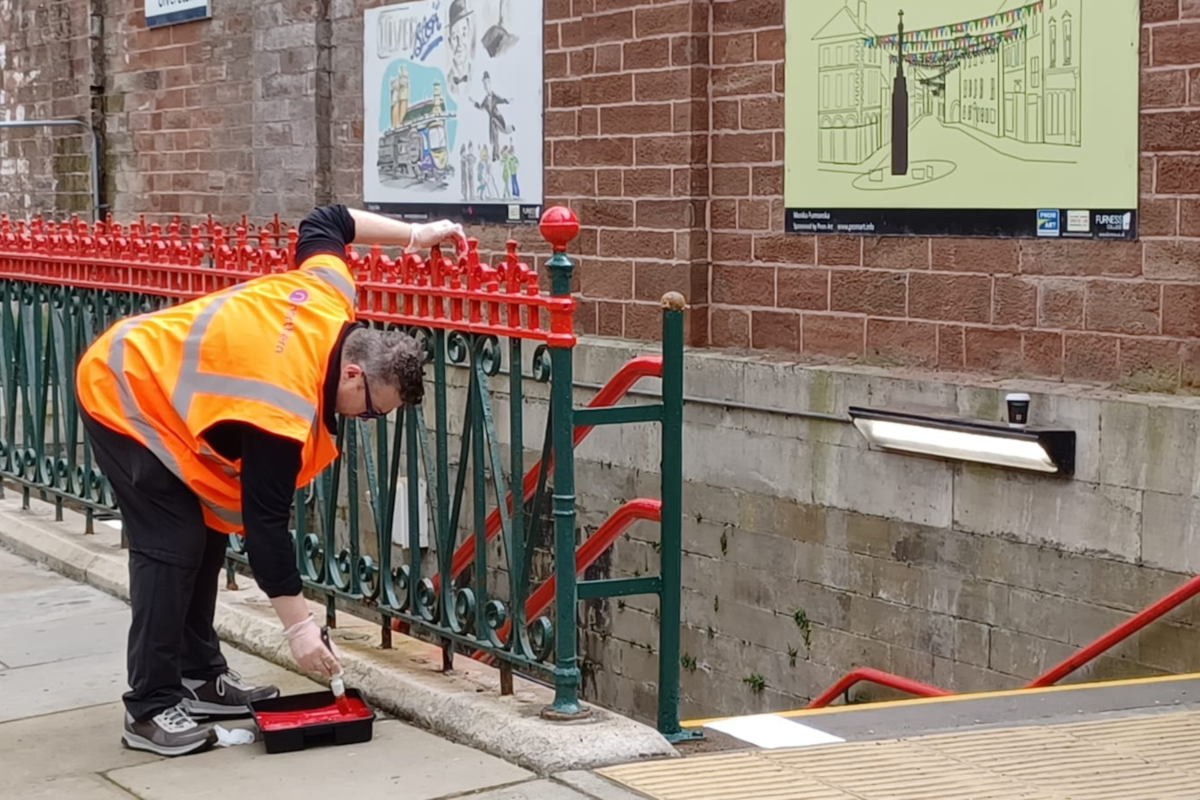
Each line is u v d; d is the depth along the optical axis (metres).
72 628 5.44
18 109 15.39
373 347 3.87
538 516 4.25
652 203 8.64
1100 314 6.66
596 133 9.00
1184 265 6.35
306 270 4.06
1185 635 6.03
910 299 7.44
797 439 7.63
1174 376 6.41
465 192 10.18
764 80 8.09
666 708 4.18
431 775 3.88
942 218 7.25
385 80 10.89
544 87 9.43
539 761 3.89
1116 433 6.23
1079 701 4.68
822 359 7.86
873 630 7.32
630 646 8.75
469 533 9.00
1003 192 6.99
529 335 4.15
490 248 9.98
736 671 8.09
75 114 14.49
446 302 4.47
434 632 4.62
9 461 7.21
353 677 4.66
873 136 7.54
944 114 7.21
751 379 7.83
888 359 7.57
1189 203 6.32
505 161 9.79
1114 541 6.27
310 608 5.47
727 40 8.28
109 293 6.17
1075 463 6.39
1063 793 3.64
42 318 6.81
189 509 4.04
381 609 4.86
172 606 4.05
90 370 4.03
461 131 10.17
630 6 8.70
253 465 3.78
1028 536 6.60
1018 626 6.68
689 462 8.24
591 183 9.07
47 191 15.05
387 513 4.82
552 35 9.34
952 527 6.91
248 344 3.83
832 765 3.86
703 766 3.87
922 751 3.99
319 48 11.54
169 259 5.69
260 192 12.25
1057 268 6.81
